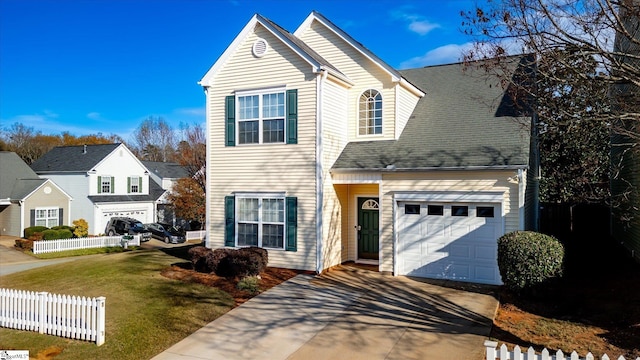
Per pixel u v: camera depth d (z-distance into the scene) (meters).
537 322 9.09
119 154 36.41
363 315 9.73
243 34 14.70
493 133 13.40
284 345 8.25
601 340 7.93
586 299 10.38
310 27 16.53
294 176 13.98
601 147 20.77
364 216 15.52
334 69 14.54
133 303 10.40
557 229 22.41
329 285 12.26
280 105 14.25
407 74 18.84
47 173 35.50
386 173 13.62
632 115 8.91
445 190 12.73
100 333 8.43
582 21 8.77
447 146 13.48
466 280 12.56
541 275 10.23
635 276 12.20
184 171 47.41
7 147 58.00
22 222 30.45
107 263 15.46
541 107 11.23
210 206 15.31
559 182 21.75
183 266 14.27
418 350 7.80
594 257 15.60
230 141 14.95
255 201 14.64
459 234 12.68
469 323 9.06
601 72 9.45
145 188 38.50
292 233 13.94
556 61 9.29
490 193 12.13
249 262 12.30
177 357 7.87
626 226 15.54
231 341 8.49
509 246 10.55
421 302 10.59
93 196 34.25
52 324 9.11
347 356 7.68
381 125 15.10
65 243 25.19
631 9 8.36
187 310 10.00
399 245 13.45
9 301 9.72
